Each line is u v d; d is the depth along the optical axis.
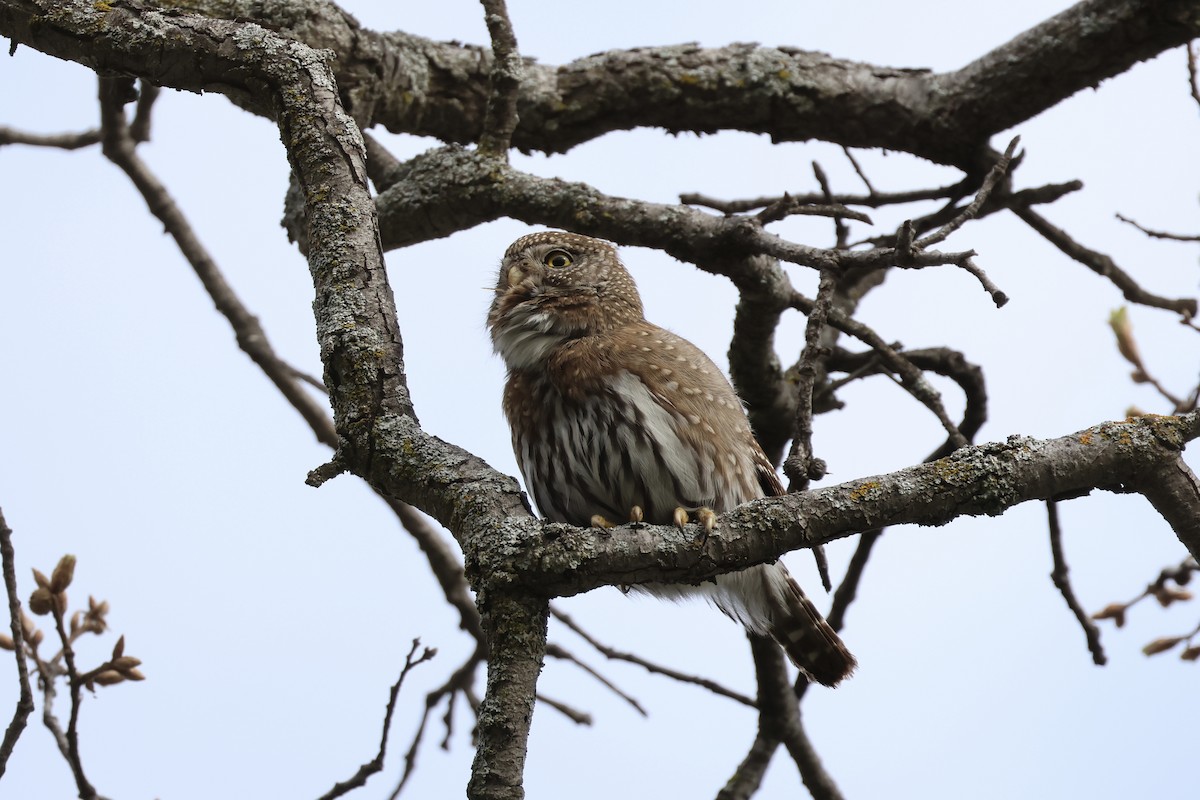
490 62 12.90
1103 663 10.72
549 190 11.44
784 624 11.00
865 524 7.07
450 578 12.62
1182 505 7.41
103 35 9.73
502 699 6.88
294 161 9.12
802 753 12.09
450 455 7.78
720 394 9.98
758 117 13.03
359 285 8.48
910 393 10.48
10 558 8.81
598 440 9.64
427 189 11.77
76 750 9.62
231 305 13.29
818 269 8.97
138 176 13.38
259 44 9.54
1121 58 12.04
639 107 13.03
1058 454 7.24
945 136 12.76
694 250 11.09
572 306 10.27
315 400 13.28
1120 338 10.74
